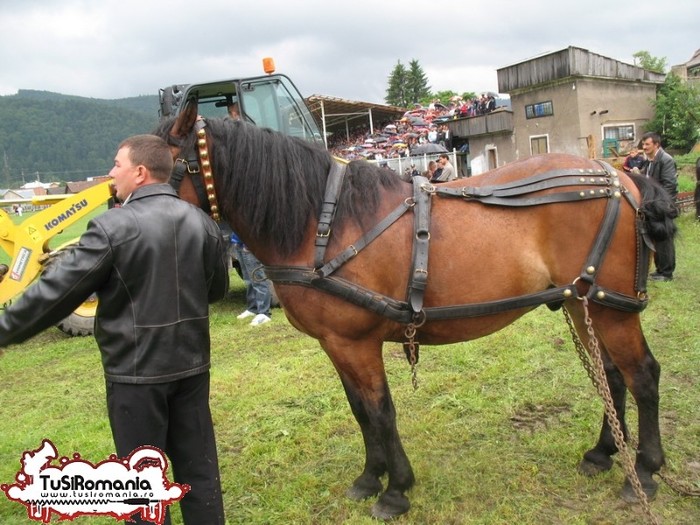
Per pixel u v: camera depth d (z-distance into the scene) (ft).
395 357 14.34
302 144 7.64
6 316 5.34
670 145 74.13
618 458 9.14
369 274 7.16
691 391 11.15
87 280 5.40
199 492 6.40
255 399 12.35
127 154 5.97
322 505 8.58
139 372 5.74
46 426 11.92
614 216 7.63
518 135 76.54
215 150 7.38
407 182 7.88
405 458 8.04
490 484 8.70
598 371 7.55
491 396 11.59
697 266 21.45
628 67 72.13
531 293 7.64
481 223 7.44
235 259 22.15
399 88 258.16
